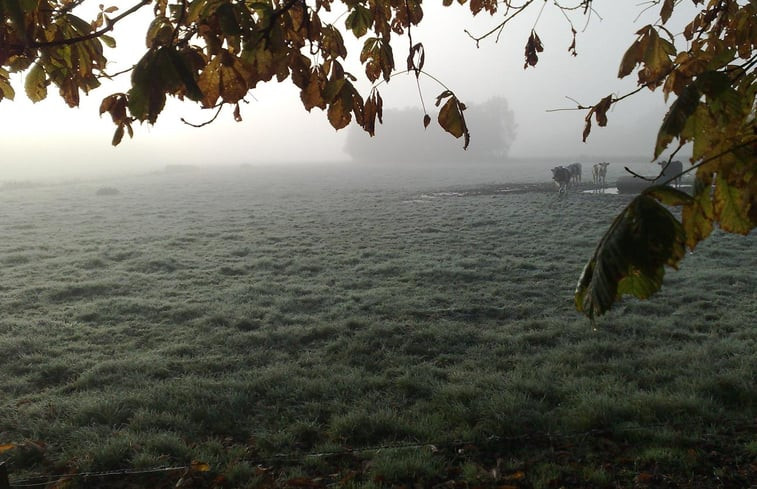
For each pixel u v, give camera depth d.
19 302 10.30
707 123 1.34
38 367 6.93
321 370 6.78
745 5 2.30
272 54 1.58
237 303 10.36
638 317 8.75
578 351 7.24
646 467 4.37
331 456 4.69
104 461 4.51
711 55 2.09
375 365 7.05
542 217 22.53
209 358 7.27
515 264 13.69
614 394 5.69
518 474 4.25
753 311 9.20
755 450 4.45
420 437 5.01
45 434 5.05
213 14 1.43
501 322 9.15
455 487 4.17
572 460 4.53
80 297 10.89
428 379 6.41
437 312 9.60
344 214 25.39
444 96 1.79
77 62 1.82
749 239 16.19
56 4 1.83
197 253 16.03
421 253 15.70
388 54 1.89
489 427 5.05
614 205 25.06
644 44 2.10
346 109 1.69
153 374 6.68
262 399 5.95
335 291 11.34
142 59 1.31
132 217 25.11
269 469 4.53
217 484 4.24
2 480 2.95
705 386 5.75
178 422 5.25
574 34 2.80
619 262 1.10
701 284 11.11
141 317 9.38
